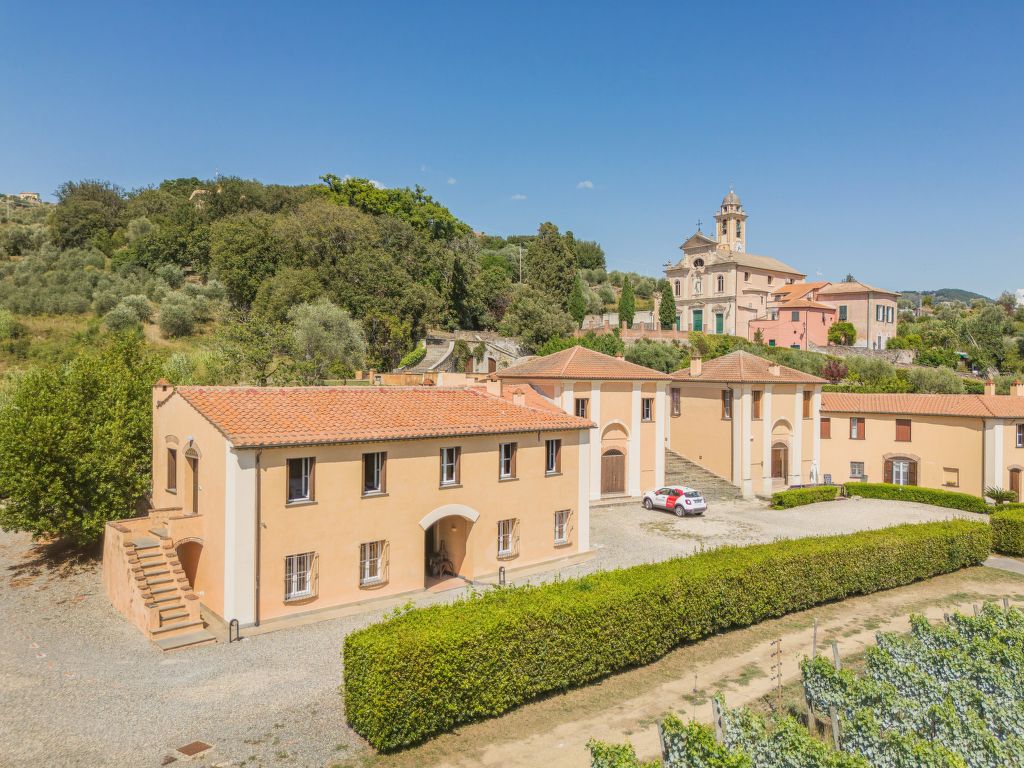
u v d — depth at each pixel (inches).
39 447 1087.0
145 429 1201.4
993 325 3988.7
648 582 800.9
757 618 907.4
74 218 4050.2
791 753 486.9
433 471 1026.1
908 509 1673.2
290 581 897.5
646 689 715.4
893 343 3978.8
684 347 3526.1
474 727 630.5
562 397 1633.9
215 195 4311.0
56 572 1138.7
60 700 674.2
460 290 3764.8
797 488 1817.2
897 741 498.6
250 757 570.9
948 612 970.7
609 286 5605.3
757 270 4237.2
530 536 1149.1
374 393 1105.4
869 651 666.8
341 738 603.5
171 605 860.6
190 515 929.5
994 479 1731.1
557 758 575.2
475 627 642.8
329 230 3174.2
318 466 911.7
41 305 2913.4
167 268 3602.4
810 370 3117.6
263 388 1024.9
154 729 615.8
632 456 1707.7
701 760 483.2
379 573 976.3
